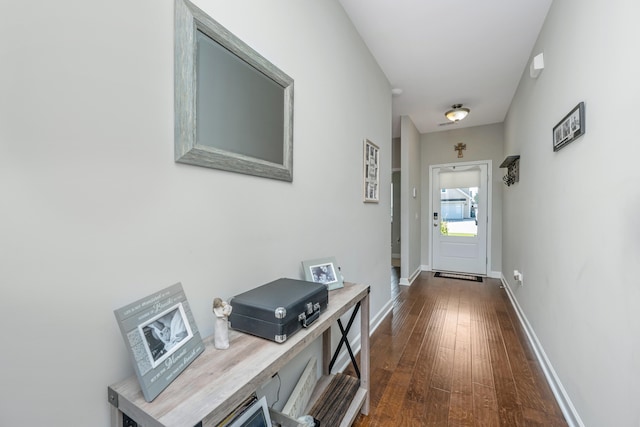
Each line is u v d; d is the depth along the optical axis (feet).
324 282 5.09
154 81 2.77
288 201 4.82
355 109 7.47
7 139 1.91
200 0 3.23
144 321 2.41
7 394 1.93
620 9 3.75
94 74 2.33
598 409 4.22
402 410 5.32
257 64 4.03
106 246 2.42
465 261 16.67
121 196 2.52
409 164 14.58
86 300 2.30
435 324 9.29
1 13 1.88
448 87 11.04
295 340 3.16
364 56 8.05
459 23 7.33
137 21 2.63
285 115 4.63
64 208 2.17
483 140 15.96
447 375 6.43
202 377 2.48
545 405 5.49
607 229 4.05
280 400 4.50
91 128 2.31
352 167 7.30
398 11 6.87
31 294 2.02
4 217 1.90
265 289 3.79
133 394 2.29
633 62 3.45
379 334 8.58
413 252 15.43
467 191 16.53
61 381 2.16
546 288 6.84
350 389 5.16
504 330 8.80
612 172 3.92
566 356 5.44
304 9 5.23
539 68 7.30
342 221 6.78
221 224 3.54
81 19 2.25
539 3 6.62
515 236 11.16
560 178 5.98
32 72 2.01
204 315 3.30
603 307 4.13
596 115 4.42
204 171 3.31
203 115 3.26
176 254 3.00
